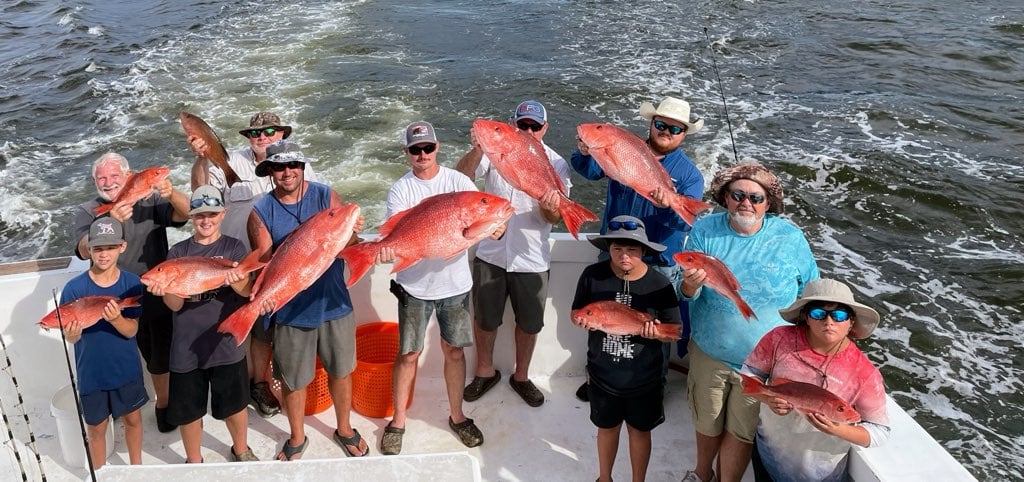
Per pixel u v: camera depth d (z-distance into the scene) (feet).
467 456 9.28
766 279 11.28
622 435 14.21
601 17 68.74
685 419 14.44
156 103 48.24
